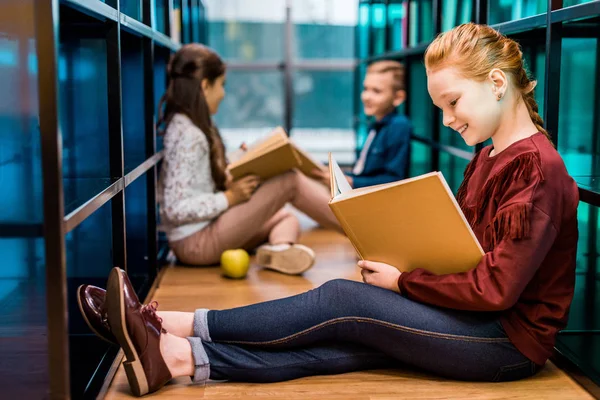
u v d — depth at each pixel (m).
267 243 2.97
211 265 2.70
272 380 1.60
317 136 5.95
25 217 1.37
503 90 1.44
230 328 1.58
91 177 1.84
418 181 1.41
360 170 3.34
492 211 1.49
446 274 1.50
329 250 2.95
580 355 1.71
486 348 1.51
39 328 1.60
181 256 2.65
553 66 1.78
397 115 3.17
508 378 1.56
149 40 2.36
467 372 1.54
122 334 1.47
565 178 1.43
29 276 1.61
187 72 2.55
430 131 3.23
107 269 2.27
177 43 3.15
